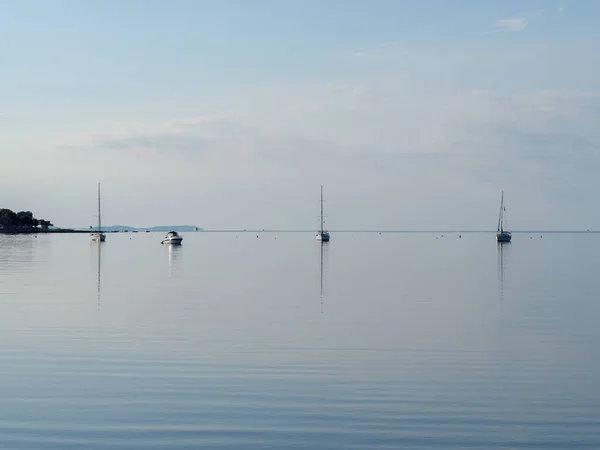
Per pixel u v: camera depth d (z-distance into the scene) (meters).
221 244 179.50
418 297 41.81
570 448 14.31
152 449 14.21
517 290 47.03
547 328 29.19
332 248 144.62
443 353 23.55
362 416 16.30
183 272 65.19
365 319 31.67
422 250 133.75
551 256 106.25
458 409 16.89
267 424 15.70
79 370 20.69
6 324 29.44
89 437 14.89
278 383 19.23
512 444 14.52
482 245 174.50
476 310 35.25
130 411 16.62
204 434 15.05
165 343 25.12
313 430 15.32
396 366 21.45
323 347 24.52
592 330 28.58
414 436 14.98
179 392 18.28
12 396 17.88
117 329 28.25
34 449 14.22
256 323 30.22
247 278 57.66
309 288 47.91
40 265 74.81
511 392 18.45
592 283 53.41
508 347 24.66
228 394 18.09
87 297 40.66
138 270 67.62
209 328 28.69
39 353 23.14
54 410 16.70
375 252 121.50
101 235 178.38
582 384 19.31
